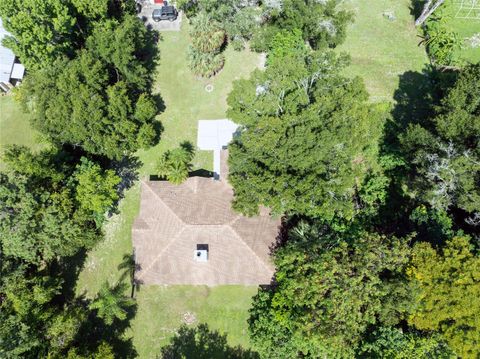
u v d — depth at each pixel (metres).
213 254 35.59
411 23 49.12
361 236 32.19
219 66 45.62
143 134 39.91
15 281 33.12
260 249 35.53
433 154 34.44
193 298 38.03
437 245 32.09
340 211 34.28
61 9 40.16
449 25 48.75
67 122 37.03
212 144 43.50
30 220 33.72
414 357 28.06
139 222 37.66
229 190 38.12
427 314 28.80
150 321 37.53
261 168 33.91
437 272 29.38
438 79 44.78
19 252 34.09
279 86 36.00
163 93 46.25
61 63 39.62
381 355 28.30
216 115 44.84
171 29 49.72
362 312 30.02
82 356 31.94
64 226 34.56
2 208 33.38
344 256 30.53
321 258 30.33
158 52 48.47
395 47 47.69
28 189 34.38
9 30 38.84
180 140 43.94
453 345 28.25
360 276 29.25
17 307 31.86
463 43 46.94
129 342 37.03
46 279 34.28
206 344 36.84
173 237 35.84
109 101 37.78
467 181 32.72
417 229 36.12
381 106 43.16
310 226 34.75
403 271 30.25
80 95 36.56
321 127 33.91
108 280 38.94
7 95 47.12
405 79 45.69
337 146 33.78
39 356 32.22
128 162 43.03
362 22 49.50
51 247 35.72
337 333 28.22
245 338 36.81
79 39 45.69
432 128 38.22
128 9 47.28
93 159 41.88
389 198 39.72
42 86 38.06
